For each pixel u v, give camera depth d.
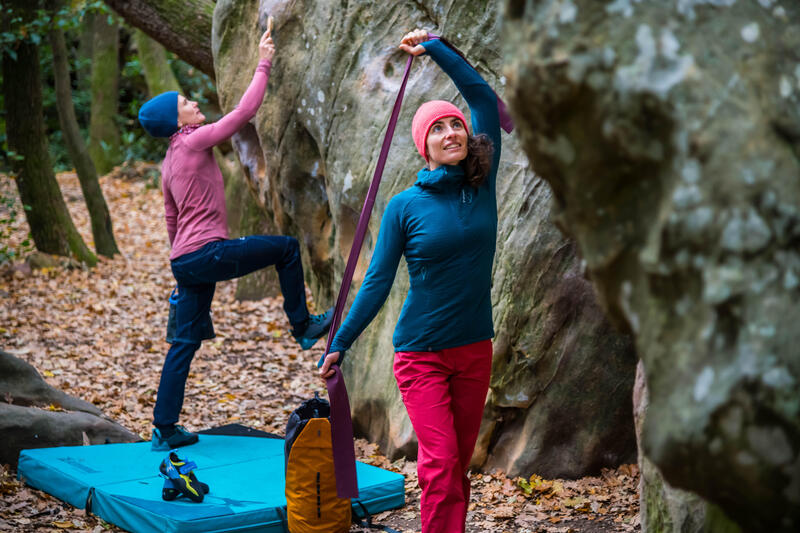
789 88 1.44
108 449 4.32
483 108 3.09
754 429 1.29
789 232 1.31
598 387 4.08
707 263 1.33
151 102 4.30
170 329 4.54
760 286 1.29
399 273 4.51
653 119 1.38
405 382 2.93
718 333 1.32
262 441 4.56
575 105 1.45
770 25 1.51
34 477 4.01
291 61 4.94
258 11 5.21
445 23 4.27
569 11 1.44
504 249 4.10
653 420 1.42
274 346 7.32
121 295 8.91
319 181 5.09
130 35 20.20
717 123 1.33
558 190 1.64
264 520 3.42
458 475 2.84
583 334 4.03
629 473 4.14
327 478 3.36
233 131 4.25
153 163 18.78
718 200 1.32
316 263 5.24
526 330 4.07
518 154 4.14
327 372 3.07
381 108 4.51
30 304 8.23
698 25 1.43
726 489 1.38
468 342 2.89
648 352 1.45
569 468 4.14
